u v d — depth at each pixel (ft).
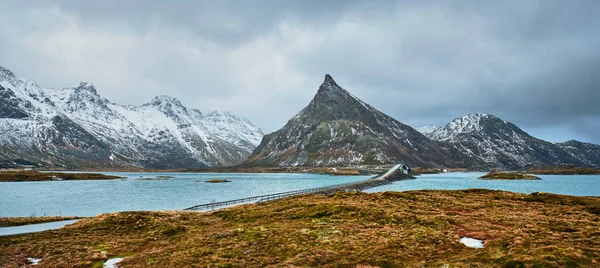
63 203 393.50
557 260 93.81
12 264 115.14
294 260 110.63
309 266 105.60
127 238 150.92
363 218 173.37
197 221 186.91
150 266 109.29
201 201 410.11
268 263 110.01
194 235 151.94
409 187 609.01
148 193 519.60
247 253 119.96
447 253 116.16
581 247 106.42
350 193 271.28
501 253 107.04
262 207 226.17
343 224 160.66
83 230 165.99
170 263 110.83
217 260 112.27
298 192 382.83
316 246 125.18
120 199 434.30
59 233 159.33
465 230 146.61
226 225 176.96
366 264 106.01
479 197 256.11
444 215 178.60
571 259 94.48
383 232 143.23
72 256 122.52
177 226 170.91
